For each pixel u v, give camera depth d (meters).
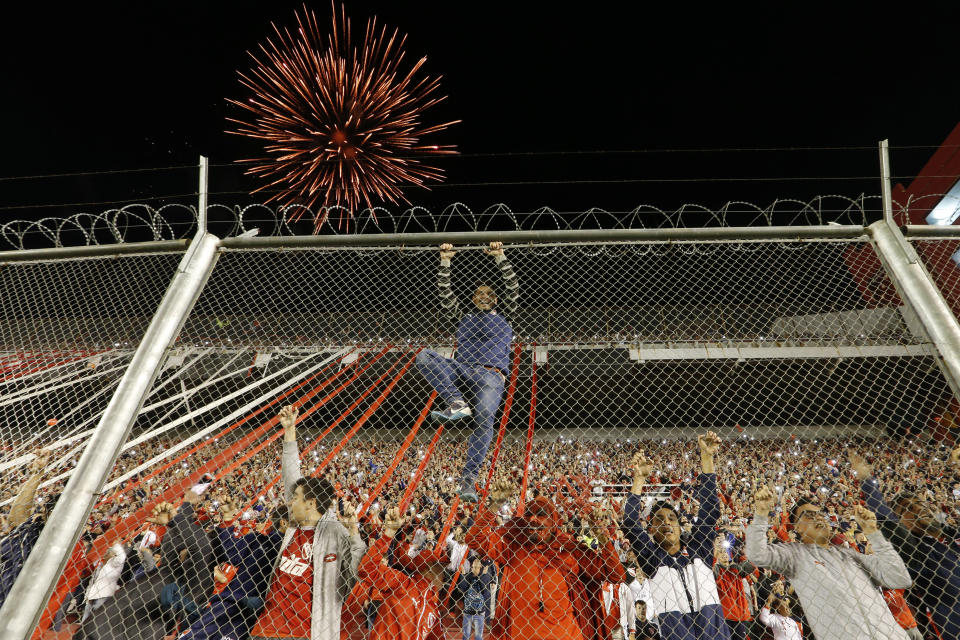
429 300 4.96
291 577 3.81
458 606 7.11
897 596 4.29
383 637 3.81
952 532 4.03
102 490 3.04
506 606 3.46
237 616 3.96
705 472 4.15
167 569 4.36
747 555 3.94
